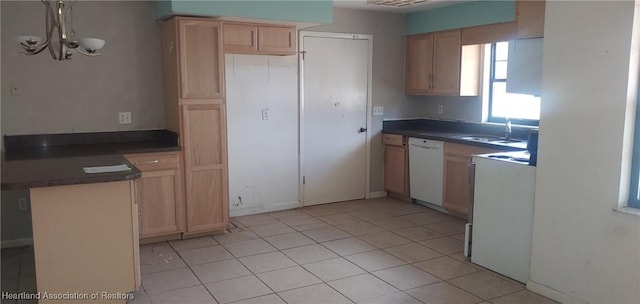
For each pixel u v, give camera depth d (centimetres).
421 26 566
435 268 372
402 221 500
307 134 549
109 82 436
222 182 448
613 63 279
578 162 299
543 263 323
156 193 417
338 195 582
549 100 313
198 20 416
